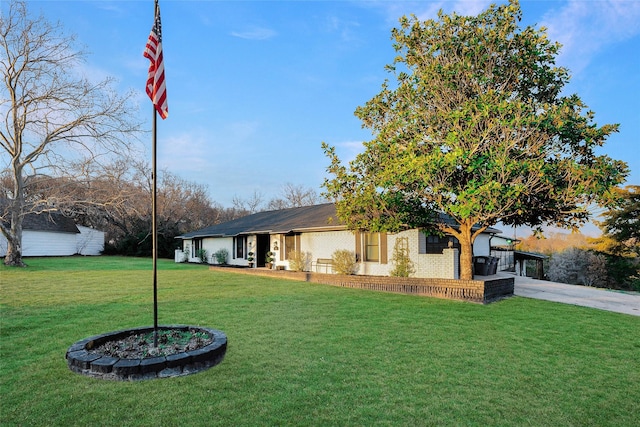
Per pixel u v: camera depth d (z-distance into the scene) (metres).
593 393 4.38
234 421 3.47
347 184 12.00
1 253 26.42
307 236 18.28
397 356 5.45
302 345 5.87
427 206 11.34
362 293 11.62
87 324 7.01
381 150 11.16
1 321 7.20
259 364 4.99
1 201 21.00
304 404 3.84
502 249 23.30
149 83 5.48
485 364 5.22
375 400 3.98
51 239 30.06
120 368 4.34
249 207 54.38
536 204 10.04
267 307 8.98
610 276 28.50
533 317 8.48
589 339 6.72
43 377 4.42
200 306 8.99
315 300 10.10
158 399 3.88
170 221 36.12
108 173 19.91
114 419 3.48
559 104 10.29
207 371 4.71
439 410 3.80
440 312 8.77
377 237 15.37
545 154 9.40
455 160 9.02
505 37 10.16
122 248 34.19
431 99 10.87
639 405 4.09
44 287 11.92
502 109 9.04
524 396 4.22
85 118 18.33
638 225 26.59
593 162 9.18
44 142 18.33
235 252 23.64
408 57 11.41
